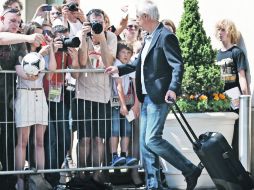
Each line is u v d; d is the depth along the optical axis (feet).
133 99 24.04
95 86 23.40
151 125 22.24
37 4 38.63
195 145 21.33
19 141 22.81
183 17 25.02
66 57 23.59
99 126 23.65
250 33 25.41
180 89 22.61
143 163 23.26
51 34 22.98
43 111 22.86
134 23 25.82
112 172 25.46
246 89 25.09
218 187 21.36
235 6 26.23
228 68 25.35
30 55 22.03
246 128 23.18
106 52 23.22
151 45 22.25
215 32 25.85
